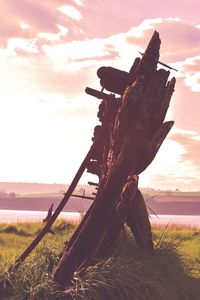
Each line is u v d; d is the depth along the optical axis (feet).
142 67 26.07
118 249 27.02
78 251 23.06
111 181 24.11
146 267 23.91
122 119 24.57
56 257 24.94
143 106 24.61
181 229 75.72
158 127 24.98
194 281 26.45
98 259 23.24
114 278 21.98
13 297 21.16
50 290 21.49
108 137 27.32
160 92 25.39
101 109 28.66
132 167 24.30
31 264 23.77
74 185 26.66
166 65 26.22
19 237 56.44
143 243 28.19
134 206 28.04
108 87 27.20
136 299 21.43
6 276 22.76
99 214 23.71
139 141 24.38
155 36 26.21
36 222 72.38
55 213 25.98
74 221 63.05
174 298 22.70
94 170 28.63
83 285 21.15
